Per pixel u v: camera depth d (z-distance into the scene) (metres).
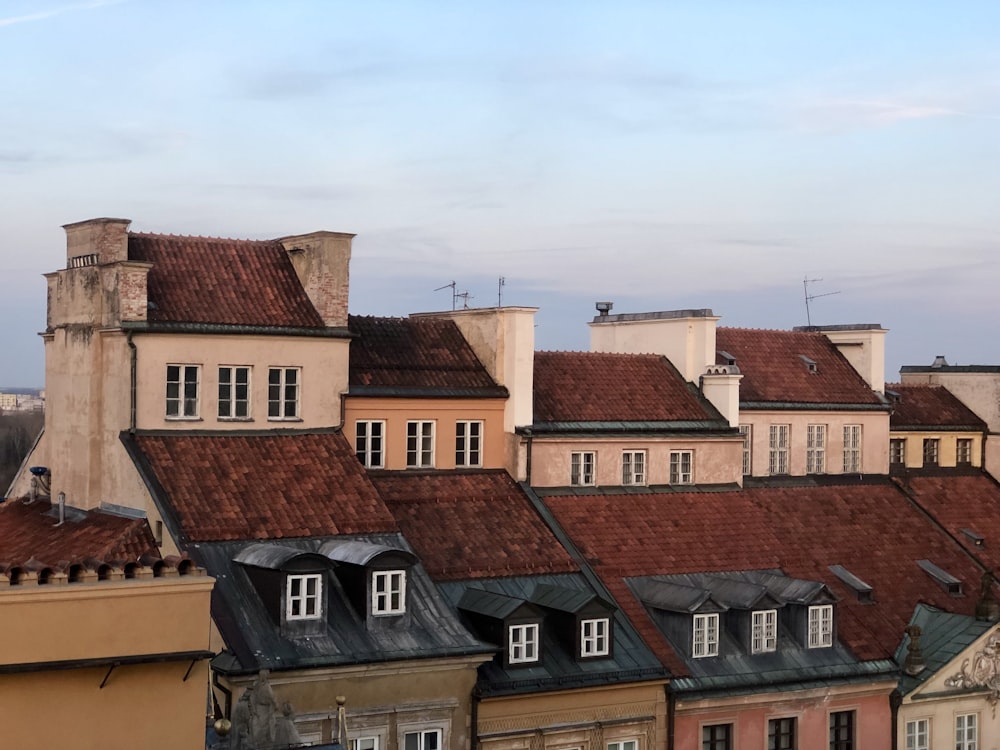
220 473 47.69
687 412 61.81
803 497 63.41
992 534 66.81
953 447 73.50
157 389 48.56
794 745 52.22
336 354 52.44
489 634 47.09
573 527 55.12
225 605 42.84
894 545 62.31
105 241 49.56
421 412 54.66
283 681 41.84
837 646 54.19
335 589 45.56
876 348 69.56
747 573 56.28
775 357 68.31
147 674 33.28
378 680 43.81
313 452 50.47
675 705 49.38
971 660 55.56
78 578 32.72
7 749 31.33
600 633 48.75
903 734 54.28
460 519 52.75
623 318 68.00
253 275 53.09
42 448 55.22
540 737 46.78
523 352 56.41
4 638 31.27
